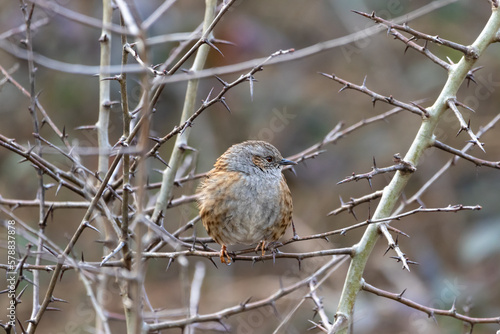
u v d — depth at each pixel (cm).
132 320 724
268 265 1410
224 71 644
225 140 1367
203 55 848
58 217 1378
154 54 1202
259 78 1398
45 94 1295
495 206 1278
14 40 1181
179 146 835
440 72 1324
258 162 848
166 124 1318
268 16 1444
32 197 1330
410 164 668
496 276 1197
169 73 634
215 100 650
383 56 1415
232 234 846
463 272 1252
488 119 1334
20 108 1295
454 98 674
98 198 671
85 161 1225
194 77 612
